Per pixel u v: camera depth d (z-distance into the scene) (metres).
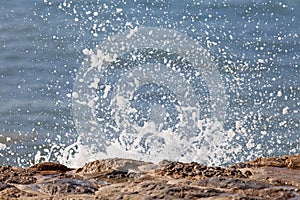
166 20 35.69
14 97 27.89
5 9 38.47
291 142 22.88
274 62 30.70
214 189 12.98
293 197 12.87
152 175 14.12
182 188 12.95
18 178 14.04
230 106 25.41
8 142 23.98
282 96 26.91
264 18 36.31
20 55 32.28
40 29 35.31
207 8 36.91
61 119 25.11
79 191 13.36
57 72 30.23
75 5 36.75
